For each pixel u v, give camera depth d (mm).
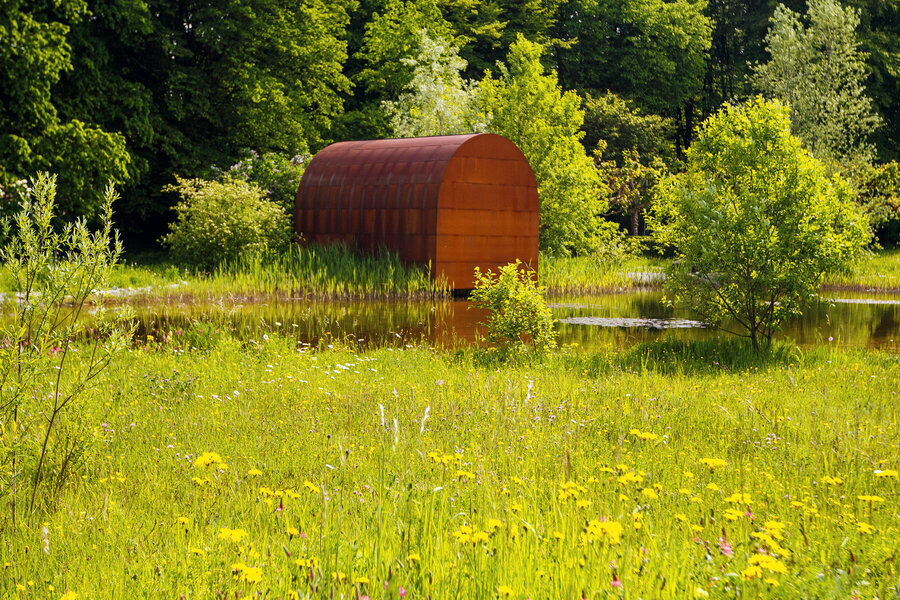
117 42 33562
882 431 7461
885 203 41094
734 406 8961
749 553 3914
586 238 35531
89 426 6090
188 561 3699
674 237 14961
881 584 3619
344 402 8695
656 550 3812
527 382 9914
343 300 23109
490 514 4547
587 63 58438
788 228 13727
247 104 36312
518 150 27469
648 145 51688
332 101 41906
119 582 3605
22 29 27578
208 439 6895
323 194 29547
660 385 10391
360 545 3885
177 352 12211
